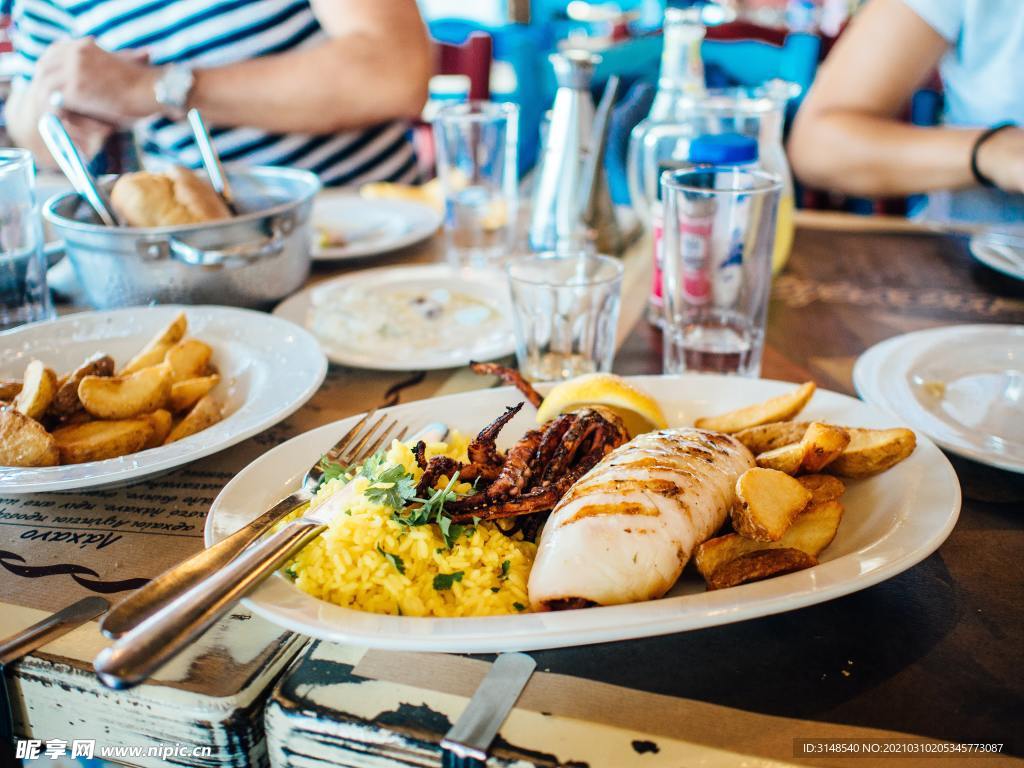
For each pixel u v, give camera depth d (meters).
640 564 0.52
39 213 1.10
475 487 0.63
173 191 1.05
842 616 0.57
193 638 0.44
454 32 3.61
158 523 0.69
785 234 1.19
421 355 0.96
